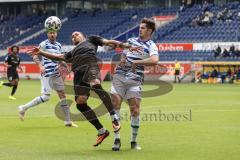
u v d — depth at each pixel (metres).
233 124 39.50
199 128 36.91
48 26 38.19
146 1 152.25
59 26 38.47
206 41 128.00
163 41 134.62
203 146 28.83
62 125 38.38
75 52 28.38
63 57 28.80
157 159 24.81
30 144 29.27
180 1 146.38
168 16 140.75
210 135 33.38
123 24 148.00
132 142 27.94
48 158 24.84
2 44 159.25
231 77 117.31
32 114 46.38
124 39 144.50
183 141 30.72
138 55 27.17
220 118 44.06
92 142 30.16
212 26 132.25
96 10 158.50
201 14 135.38
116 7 157.25
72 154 26.05
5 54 155.38
